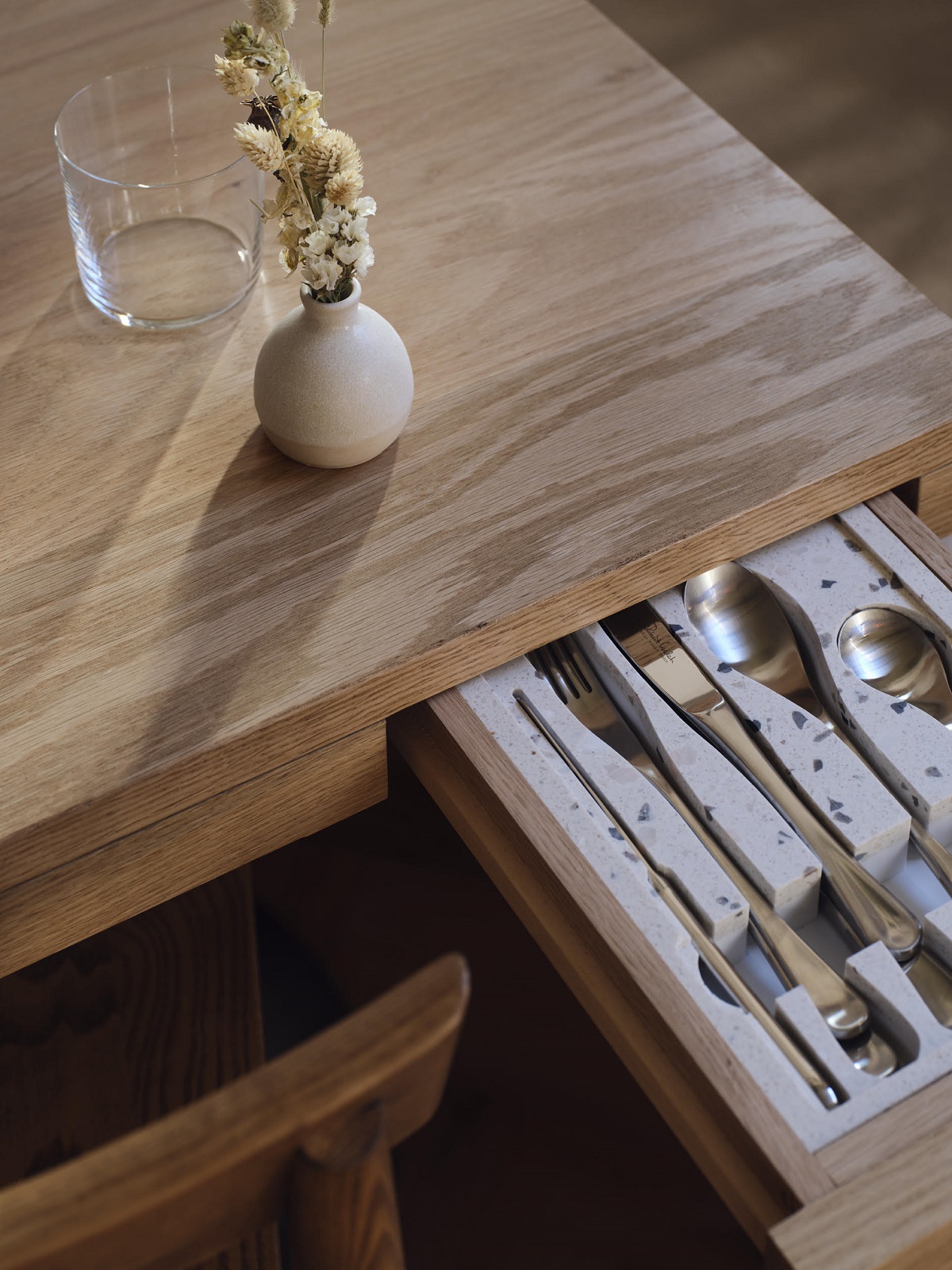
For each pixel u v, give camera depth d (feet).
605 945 2.23
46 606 2.51
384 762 2.67
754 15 8.59
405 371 2.66
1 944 2.43
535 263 3.20
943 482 3.05
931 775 2.54
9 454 2.77
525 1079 3.77
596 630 2.77
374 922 4.05
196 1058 2.69
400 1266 1.73
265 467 2.76
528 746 2.54
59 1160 2.56
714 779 2.55
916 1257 1.91
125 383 2.91
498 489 2.74
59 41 3.85
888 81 8.03
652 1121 3.69
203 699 2.40
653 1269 3.42
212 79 3.30
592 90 3.70
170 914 2.90
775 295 3.14
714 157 3.49
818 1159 1.96
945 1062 2.09
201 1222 1.47
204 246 3.14
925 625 2.78
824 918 2.56
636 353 3.00
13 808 2.25
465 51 3.83
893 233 7.00
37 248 3.25
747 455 2.81
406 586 2.58
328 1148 1.43
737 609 2.92
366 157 3.47
